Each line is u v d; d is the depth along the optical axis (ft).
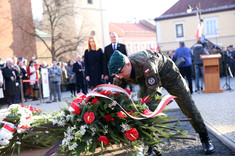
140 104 8.10
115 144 7.46
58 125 7.16
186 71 35.17
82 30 127.65
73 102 7.22
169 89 11.78
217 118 19.70
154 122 7.91
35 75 47.29
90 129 6.96
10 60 40.24
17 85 42.37
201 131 12.62
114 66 9.82
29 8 101.35
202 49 37.22
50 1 108.68
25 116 7.84
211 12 125.80
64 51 106.42
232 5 123.03
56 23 106.63
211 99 29.63
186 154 12.63
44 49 108.78
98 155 6.91
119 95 7.58
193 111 12.17
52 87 42.55
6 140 7.26
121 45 25.75
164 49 133.28
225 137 14.58
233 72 62.18
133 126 7.47
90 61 26.94
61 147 6.82
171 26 131.64
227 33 124.88
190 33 129.49
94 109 7.15
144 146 7.57
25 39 100.42
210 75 35.78
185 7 131.03
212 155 12.38
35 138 7.48
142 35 194.90
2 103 44.09
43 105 38.19
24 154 7.16
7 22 95.96
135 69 10.19
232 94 32.55
